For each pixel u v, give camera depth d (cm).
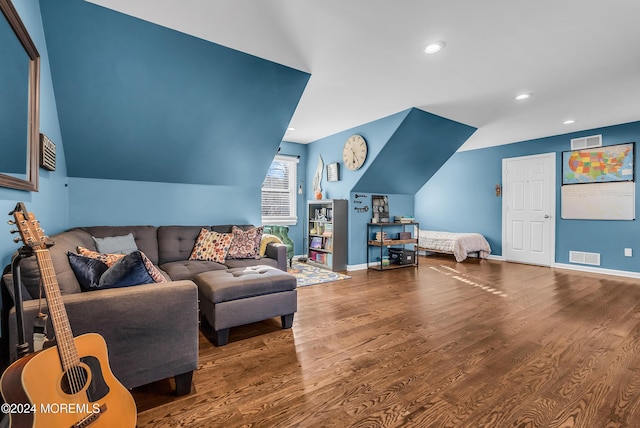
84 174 299
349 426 131
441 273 456
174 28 213
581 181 471
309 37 226
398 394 154
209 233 333
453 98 345
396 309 288
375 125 434
